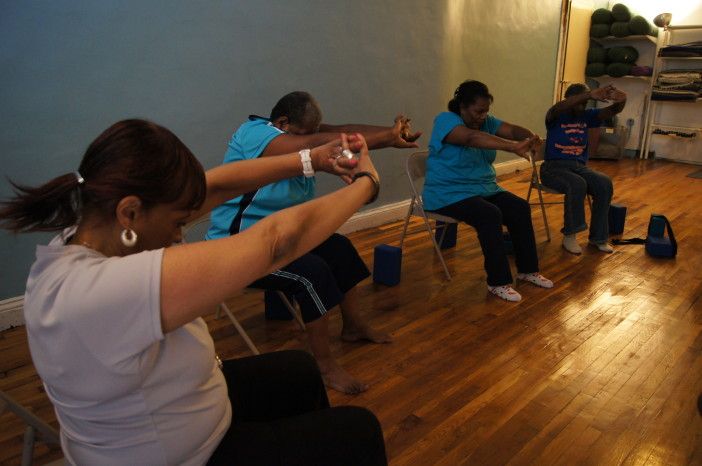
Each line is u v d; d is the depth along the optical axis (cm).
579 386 238
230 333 287
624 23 762
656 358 262
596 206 417
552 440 202
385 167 484
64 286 83
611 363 257
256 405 130
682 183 654
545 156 435
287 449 106
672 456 194
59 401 93
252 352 242
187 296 82
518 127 367
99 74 296
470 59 575
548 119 427
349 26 420
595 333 287
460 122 335
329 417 113
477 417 216
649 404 225
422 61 491
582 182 407
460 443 201
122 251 94
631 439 203
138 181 87
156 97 322
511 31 633
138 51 309
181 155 93
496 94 638
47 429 139
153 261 82
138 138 89
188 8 325
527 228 349
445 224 394
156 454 94
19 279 291
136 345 82
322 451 107
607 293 340
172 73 326
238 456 104
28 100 275
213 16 338
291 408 133
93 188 87
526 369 252
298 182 239
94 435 93
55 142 288
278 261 92
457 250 419
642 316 307
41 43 274
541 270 381
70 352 83
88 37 289
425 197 355
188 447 98
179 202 93
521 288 349
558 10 712
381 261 349
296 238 94
